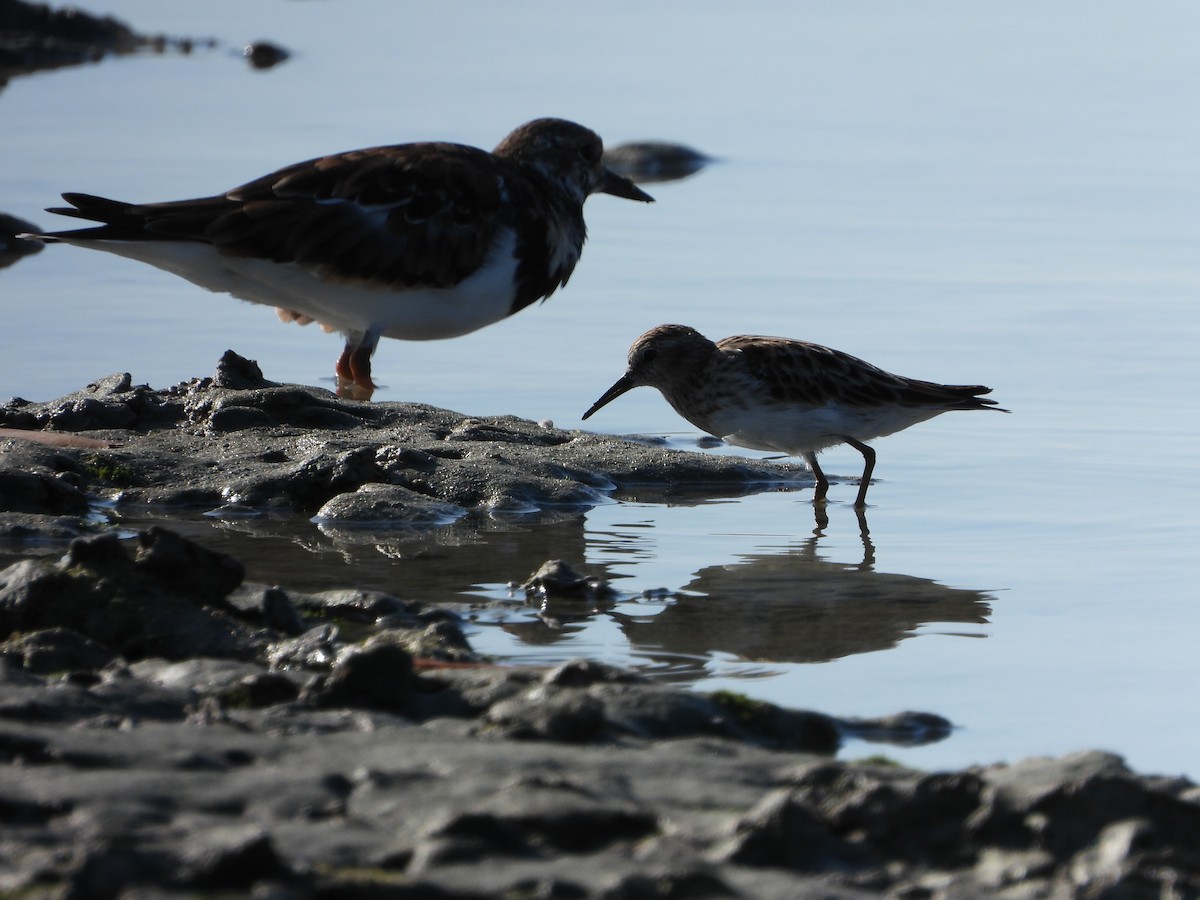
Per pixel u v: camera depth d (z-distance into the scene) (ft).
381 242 48.73
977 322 59.88
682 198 80.84
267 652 27.81
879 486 45.55
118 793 19.80
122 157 83.41
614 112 99.30
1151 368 54.65
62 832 18.72
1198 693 28.96
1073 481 44.98
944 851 19.86
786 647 31.40
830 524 41.45
